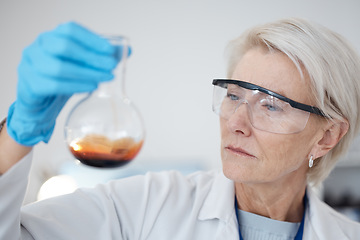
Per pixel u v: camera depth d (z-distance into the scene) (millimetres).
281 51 1339
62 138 3982
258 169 1329
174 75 4457
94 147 978
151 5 4336
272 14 4578
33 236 1138
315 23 1386
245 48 1481
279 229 1510
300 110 1323
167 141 4504
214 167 4602
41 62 802
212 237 1433
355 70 1423
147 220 1411
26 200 3375
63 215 1242
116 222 1338
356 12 4734
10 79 3975
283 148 1331
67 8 4098
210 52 4500
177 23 4418
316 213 1550
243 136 1323
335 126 1458
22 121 929
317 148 1451
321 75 1315
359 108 1479
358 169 3766
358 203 3789
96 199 1364
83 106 997
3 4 3910
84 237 1237
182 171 4352
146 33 4352
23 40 3990
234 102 1365
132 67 4352
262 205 1501
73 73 807
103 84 1003
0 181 962
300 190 1563
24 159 988
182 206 1485
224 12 4488
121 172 3910
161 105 4461
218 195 1520
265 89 1290
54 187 3424
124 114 993
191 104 4520
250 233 1508
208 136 4578
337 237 1538
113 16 4242
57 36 801
